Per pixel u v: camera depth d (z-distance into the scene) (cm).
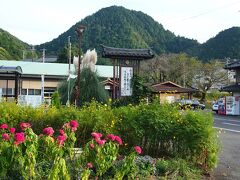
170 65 5609
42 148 557
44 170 559
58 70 4284
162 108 918
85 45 7912
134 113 901
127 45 7919
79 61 2166
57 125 925
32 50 8569
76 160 575
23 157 499
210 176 814
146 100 1231
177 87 4378
